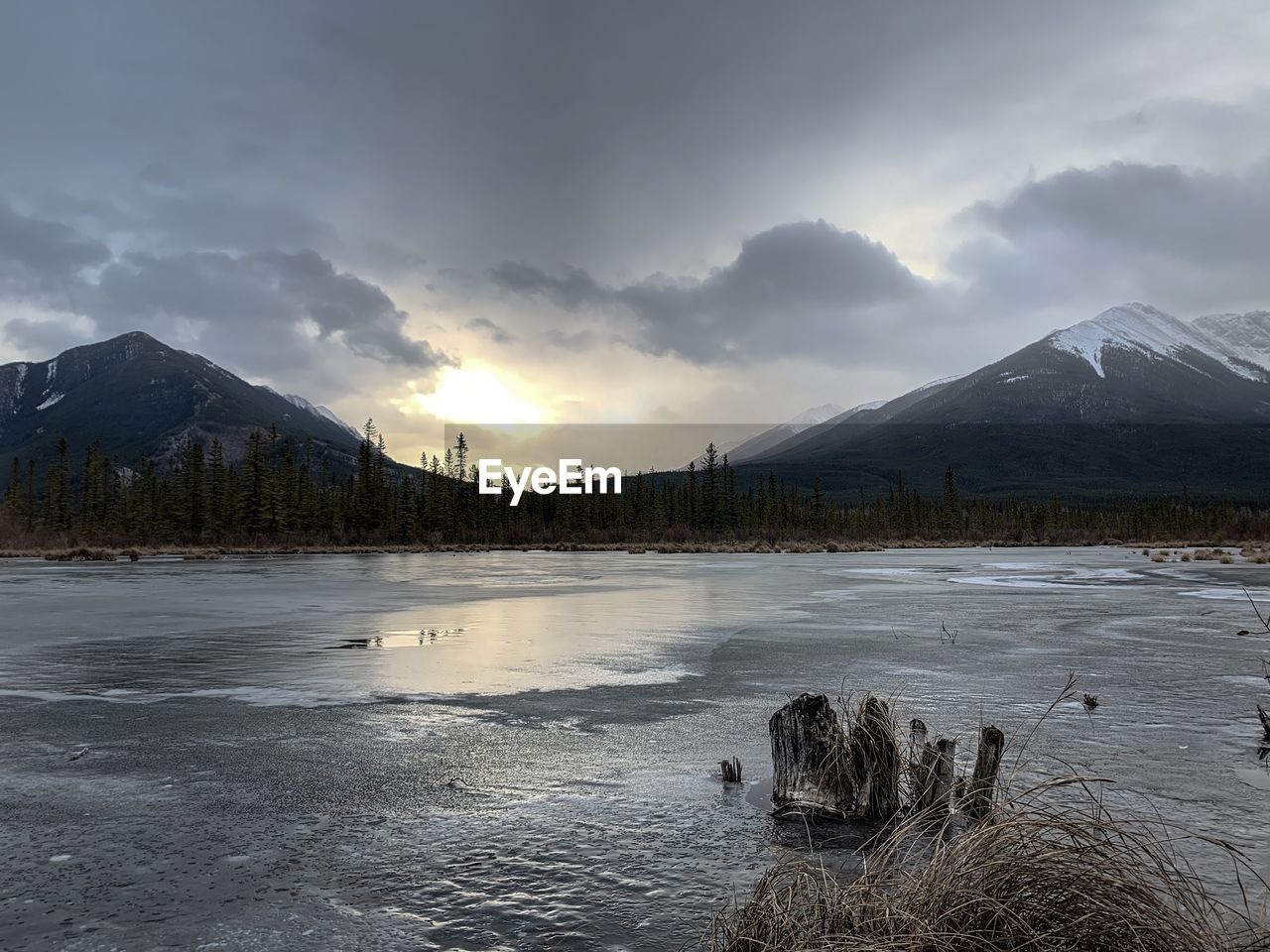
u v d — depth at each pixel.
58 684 10.30
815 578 34.06
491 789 5.96
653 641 14.34
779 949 3.24
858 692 9.55
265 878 4.34
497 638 14.83
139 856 4.66
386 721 8.25
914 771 5.55
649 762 6.73
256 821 5.26
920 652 12.88
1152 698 9.16
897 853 4.71
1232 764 6.47
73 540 88.44
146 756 6.92
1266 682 10.10
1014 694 9.42
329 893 4.14
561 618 18.28
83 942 3.61
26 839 4.93
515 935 3.69
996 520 138.75
